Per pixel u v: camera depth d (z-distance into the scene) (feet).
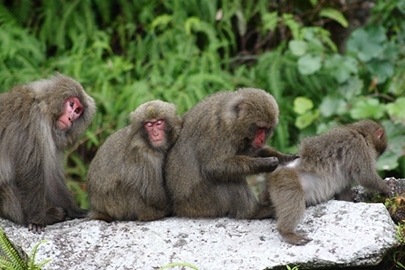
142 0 94.27
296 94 88.69
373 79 87.92
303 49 85.81
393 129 81.10
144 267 52.19
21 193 58.13
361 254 50.96
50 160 59.06
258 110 56.13
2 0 93.56
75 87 59.72
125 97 85.61
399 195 59.11
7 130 57.82
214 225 57.06
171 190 59.36
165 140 58.65
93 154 87.71
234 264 51.42
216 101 58.18
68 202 63.77
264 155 59.72
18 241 56.13
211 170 57.57
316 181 57.06
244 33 95.09
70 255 53.93
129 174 58.65
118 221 59.47
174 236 55.52
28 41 88.79
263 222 57.21
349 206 55.36
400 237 53.72
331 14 90.99
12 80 85.40
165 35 90.68
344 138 57.93
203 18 92.32
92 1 93.56
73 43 91.91
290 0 96.43
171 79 86.33
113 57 90.68
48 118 58.34
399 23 93.25
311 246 52.16
